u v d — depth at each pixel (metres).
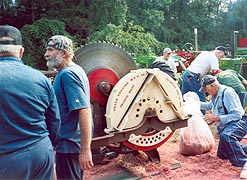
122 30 22.39
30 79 2.21
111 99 3.97
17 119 2.15
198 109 4.93
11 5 22.33
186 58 12.08
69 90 2.76
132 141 4.11
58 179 2.99
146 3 28.66
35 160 2.21
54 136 2.43
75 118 2.88
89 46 4.19
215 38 36.75
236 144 4.32
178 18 35.00
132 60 4.44
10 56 2.25
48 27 19.86
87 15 22.17
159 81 4.14
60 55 2.94
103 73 4.24
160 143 4.34
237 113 4.39
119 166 4.34
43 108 2.27
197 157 4.70
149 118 4.15
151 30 28.75
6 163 2.12
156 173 4.17
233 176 4.07
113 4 22.12
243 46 12.04
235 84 5.67
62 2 22.30
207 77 4.59
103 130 4.29
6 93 2.11
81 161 2.71
